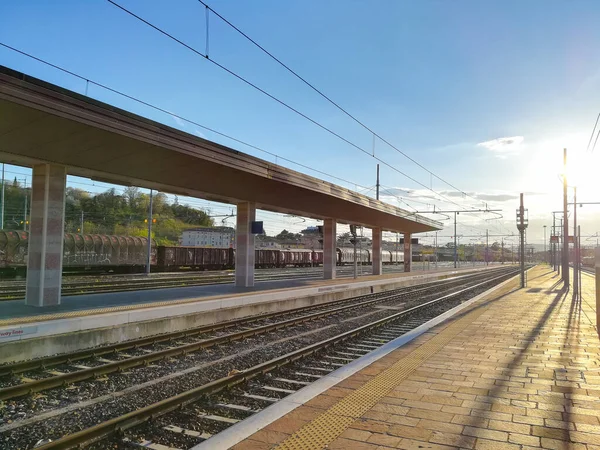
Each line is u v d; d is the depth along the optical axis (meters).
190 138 14.30
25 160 13.39
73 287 21.84
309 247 85.62
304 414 5.48
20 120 10.84
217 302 15.97
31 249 13.85
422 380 7.03
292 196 23.36
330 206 27.25
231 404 6.65
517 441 4.70
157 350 11.06
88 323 11.38
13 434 5.62
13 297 19.23
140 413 5.75
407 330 13.91
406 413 5.53
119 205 81.69
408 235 48.47
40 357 10.10
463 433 4.91
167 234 80.44
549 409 5.70
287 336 13.10
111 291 21.05
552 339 10.70
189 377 8.42
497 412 5.58
